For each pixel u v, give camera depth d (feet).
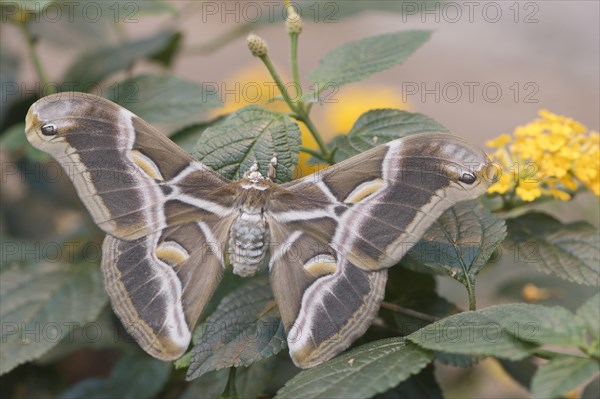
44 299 1.82
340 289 1.58
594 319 1.52
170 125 2.15
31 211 2.40
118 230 1.57
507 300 2.16
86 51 2.12
